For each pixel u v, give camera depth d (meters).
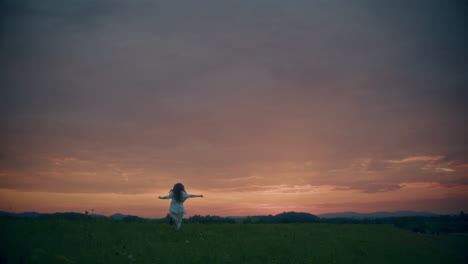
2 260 7.93
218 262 10.37
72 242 10.76
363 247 16.44
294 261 11.87
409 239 22.17
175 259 10.02
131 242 11.73
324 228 23.09
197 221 23.31
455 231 28.02
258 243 14.22
